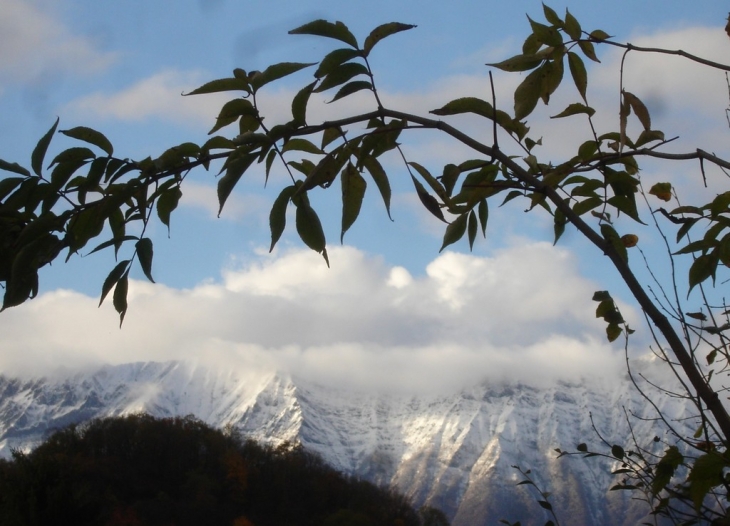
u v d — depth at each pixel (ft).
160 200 7.79
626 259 8.77
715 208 9.73
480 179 9.37
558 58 8.63
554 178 9.43
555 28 8.58
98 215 7.45
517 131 8.82
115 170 7.63
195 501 261.65
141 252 7.61
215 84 7.65
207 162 7.68
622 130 8.59
